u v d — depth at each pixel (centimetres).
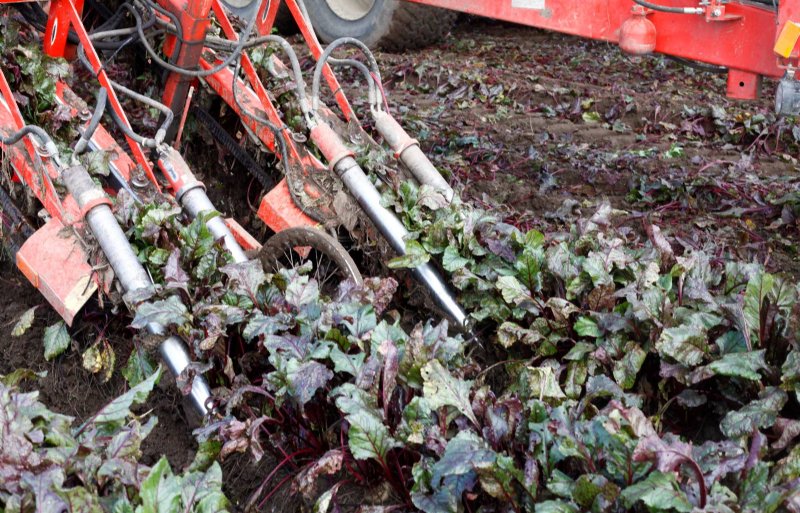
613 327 340
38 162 386
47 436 265
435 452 290
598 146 754
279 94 482
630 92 898
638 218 575
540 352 355
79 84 625
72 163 375
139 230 373
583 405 296
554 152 709
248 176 527
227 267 350
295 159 434
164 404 369
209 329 330
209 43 486
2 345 416
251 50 501
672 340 316
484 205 528
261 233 499
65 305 361
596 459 264
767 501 244
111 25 517
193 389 332
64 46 459
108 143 440
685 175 662
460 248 386
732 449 266
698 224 569
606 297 351
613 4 489
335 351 312
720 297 348
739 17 450
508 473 262
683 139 801
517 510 263
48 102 436
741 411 296
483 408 294
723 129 808
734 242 550
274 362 312
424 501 268
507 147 728
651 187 624
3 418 260
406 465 310
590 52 1149
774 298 333
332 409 336
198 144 541
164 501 241
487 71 951
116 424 277
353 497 319
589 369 339
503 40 1212
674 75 1036
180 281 349
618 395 307
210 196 537
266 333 325
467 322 376
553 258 367
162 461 245
